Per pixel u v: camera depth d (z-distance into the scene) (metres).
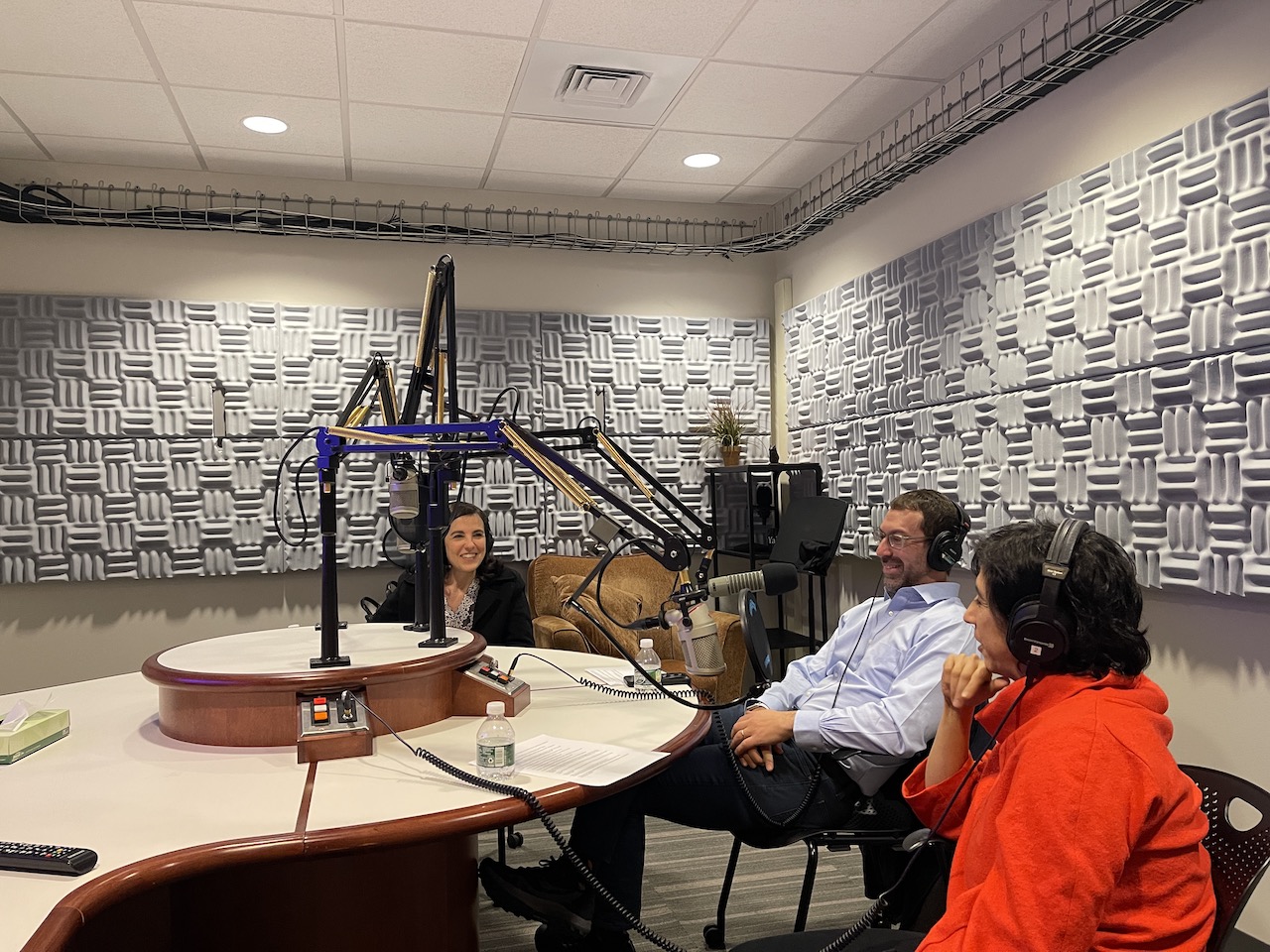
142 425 4.60
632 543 1.87
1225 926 1.25
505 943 2.64
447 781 1.62
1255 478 2.50
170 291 4.69
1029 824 1.06
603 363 5.24
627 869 2.13
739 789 2.16
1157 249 2.78
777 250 5.45
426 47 3.40
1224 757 2.67
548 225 5.19
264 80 3.66
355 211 4.90
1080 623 1.19
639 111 4.02
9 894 1.18
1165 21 2.73
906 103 3.99
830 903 2.87
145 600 4.65
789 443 5.40
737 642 4.28
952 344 3.79
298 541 4.80
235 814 1.46
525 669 2.68
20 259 4.50
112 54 3.41
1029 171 3.42
